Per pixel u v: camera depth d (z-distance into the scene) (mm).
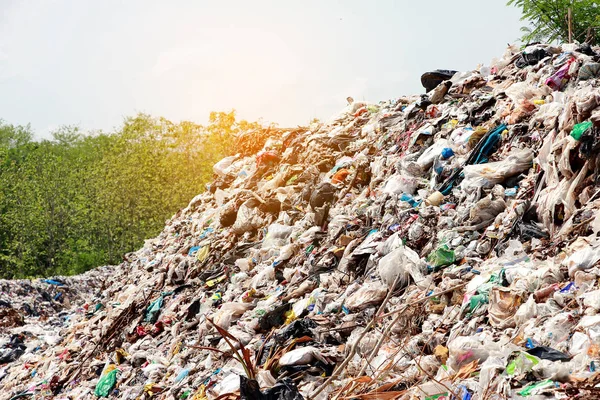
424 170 11719
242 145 20469
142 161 40781
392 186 11453
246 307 11148
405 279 8797
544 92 11547
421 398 5898
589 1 19422
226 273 13391
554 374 5086
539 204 8695
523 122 10930
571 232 7895
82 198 41469
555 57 12602
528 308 6516
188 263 15312
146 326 13711
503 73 13789
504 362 5699
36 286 25391
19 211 41969
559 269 7062
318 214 12352
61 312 22906
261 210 14797
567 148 8445
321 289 10023
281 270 11906
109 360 13094
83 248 40719
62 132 72500
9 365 17469
